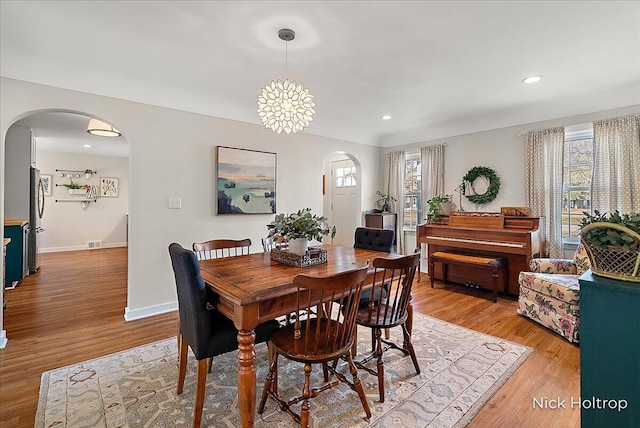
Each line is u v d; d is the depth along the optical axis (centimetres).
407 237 558
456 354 246
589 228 116
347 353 172
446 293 408
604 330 108
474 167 464
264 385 192
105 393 195
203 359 165
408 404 186
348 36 228
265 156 417
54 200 729
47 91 278
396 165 561
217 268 217
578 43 239
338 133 502
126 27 216
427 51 251
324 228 244
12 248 455
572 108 373
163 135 339
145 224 330
